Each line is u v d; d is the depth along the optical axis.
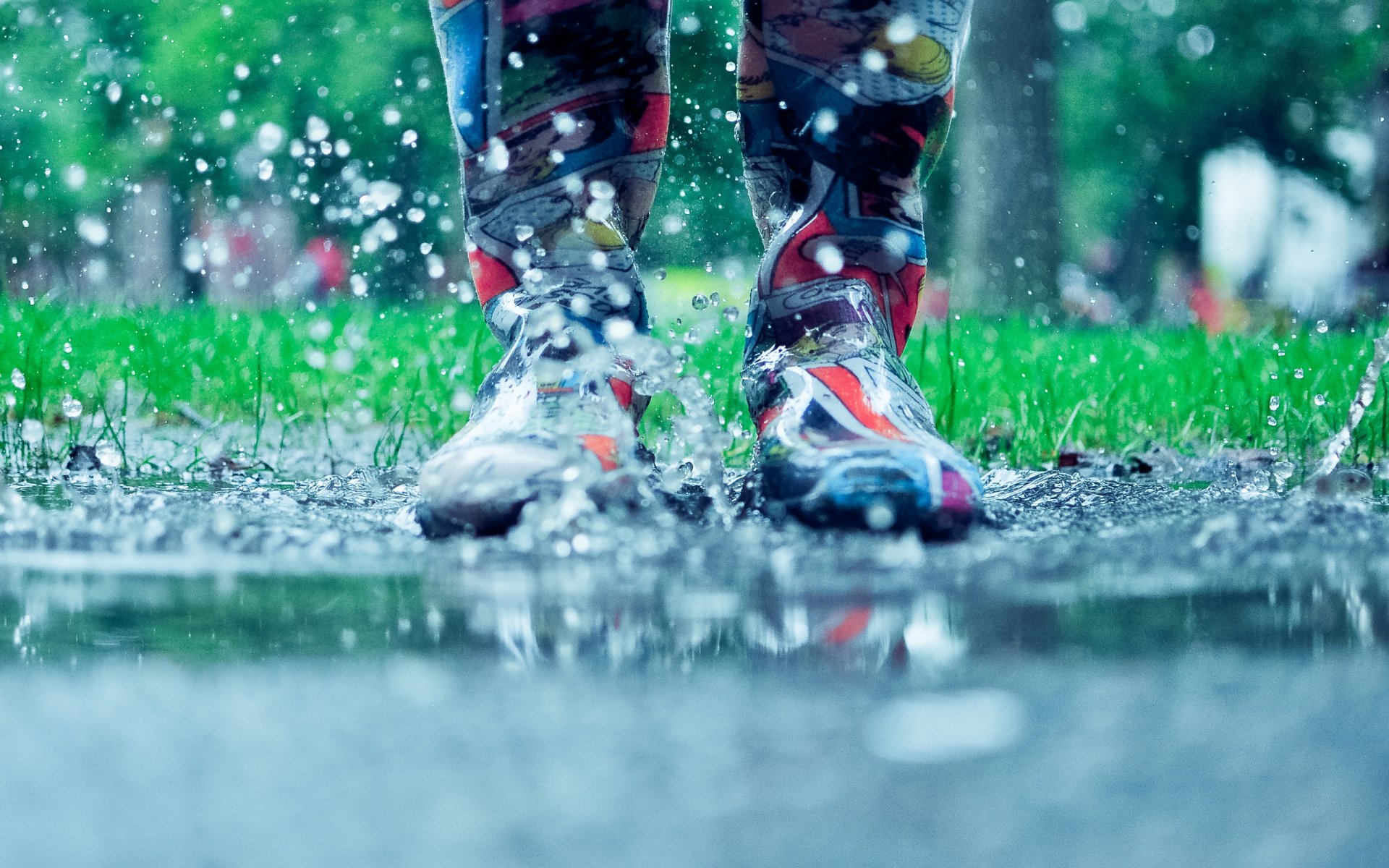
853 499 2.49
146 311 6.37
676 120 11.61
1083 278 18.22
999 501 3.25
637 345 2.90
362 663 1.48
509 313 3.05
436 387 5.56
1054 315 16.73
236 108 20.03
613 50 3.09
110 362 5.84
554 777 1.07
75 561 2.23
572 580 2.06
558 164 3.07
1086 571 2.12
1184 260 35.69
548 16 3.03
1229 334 7.07
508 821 0.97
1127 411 5.75
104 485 3.78
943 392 5.91
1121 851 0.90
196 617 1.77
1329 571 2.11
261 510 3.00
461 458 2.56
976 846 0.91
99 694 1.33
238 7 20.12
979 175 19.30
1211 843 0.91
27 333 5.83
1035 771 1.07
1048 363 6.64
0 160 20.59
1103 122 32.88
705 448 2.86
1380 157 29.47
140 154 20.67
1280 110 31.88
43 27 21.27
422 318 7.78
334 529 2.62
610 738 1.17
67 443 4.62
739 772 1.07
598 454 2.63
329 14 20.22
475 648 1.57
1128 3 30.16
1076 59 31.33
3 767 1.10
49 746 1.15
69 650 1.56
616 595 1.93
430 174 20.22
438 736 1.18
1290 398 5.23
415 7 20.39
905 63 3.11
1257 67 30.80
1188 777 1.05
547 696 1.32
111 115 20.83
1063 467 4.94
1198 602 1.84
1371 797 1.00
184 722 1.23
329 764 1.10
